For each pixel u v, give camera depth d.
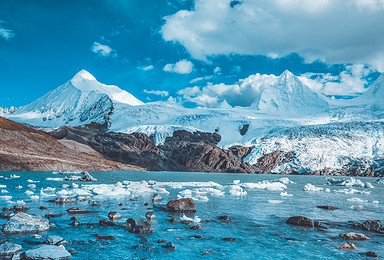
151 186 45.88
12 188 34.50
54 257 11.24
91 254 12.34
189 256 12.62
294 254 13.26
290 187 56.97
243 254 13.10
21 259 11.07
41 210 21.36
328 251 13.76
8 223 15.36
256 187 51.00
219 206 26.80
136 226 16.73
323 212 25.00
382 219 22.05
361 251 13.79
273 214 23.19
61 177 56.75
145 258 12.15
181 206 23.33
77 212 20.98
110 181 54.19
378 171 175.62
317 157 195.00
